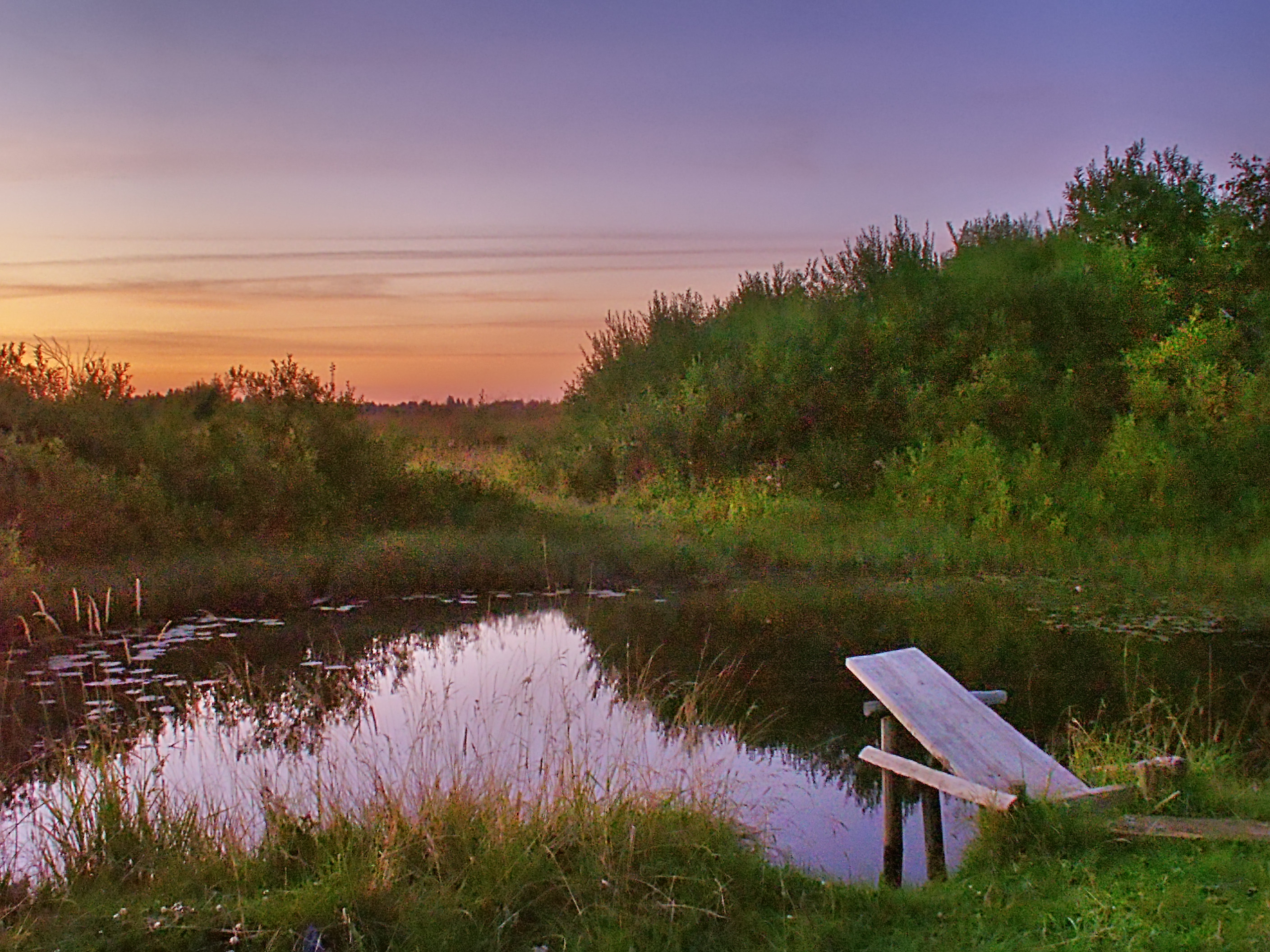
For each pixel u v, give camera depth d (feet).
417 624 35.45
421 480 52.75
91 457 46.34
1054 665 30.19
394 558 41.55
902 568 45.09
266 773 18.57
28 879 15.30
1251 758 21.50
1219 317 64.64
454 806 16.40
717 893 14.53
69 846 16.16
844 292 73.26
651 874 14.99
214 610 36.63
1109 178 70.79
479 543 44.88
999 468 52.42
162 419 49.19
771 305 77.51
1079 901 13.75
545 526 49.96
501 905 14.37
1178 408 57.26
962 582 42.70
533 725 23.44
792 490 57.41
